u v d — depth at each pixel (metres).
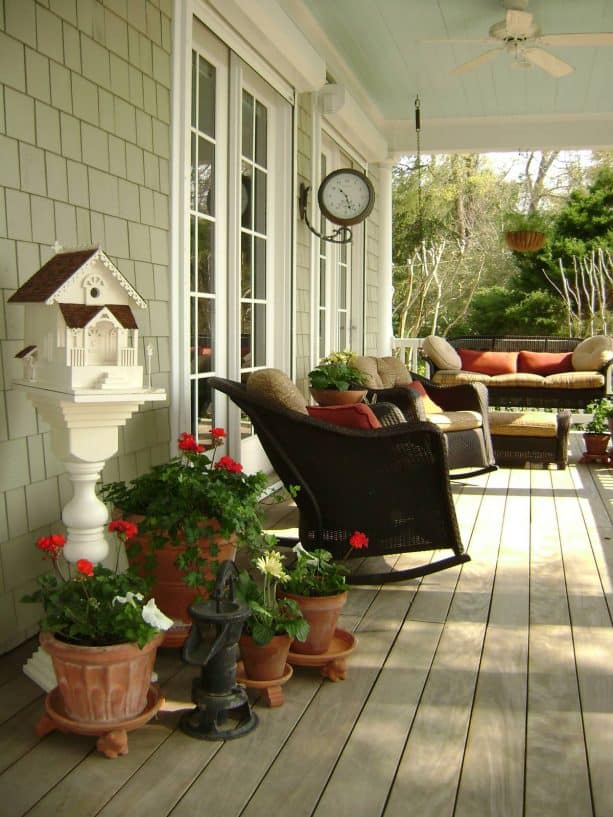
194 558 2.71
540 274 15.41
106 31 3.25
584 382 8.38
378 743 2.25
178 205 3.85
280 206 5.72
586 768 2.13
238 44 4.71
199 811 1.93
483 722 2.38
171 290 3.83
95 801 1.96
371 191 6.11
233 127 4.85
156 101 3.66
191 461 3.05
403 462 3.54
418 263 17.06
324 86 6.23
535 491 6.00
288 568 3.14
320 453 3.48
